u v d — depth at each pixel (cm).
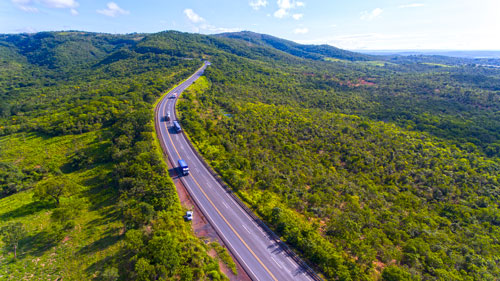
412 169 9925
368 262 4953
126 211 5444
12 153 8675
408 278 4475
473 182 9456
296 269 4781
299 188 7669
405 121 15975
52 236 5238
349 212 6694
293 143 11056
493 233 6912
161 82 15962
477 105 18475
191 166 7944
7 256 4678
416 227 6519
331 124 13588
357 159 10262
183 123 10594
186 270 4138
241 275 4575
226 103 14550
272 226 5828
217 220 5909
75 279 4212
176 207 6016
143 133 8962
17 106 14662
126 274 4256
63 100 14388
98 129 10269
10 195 6900
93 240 5088
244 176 7738
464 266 5428
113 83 17262
